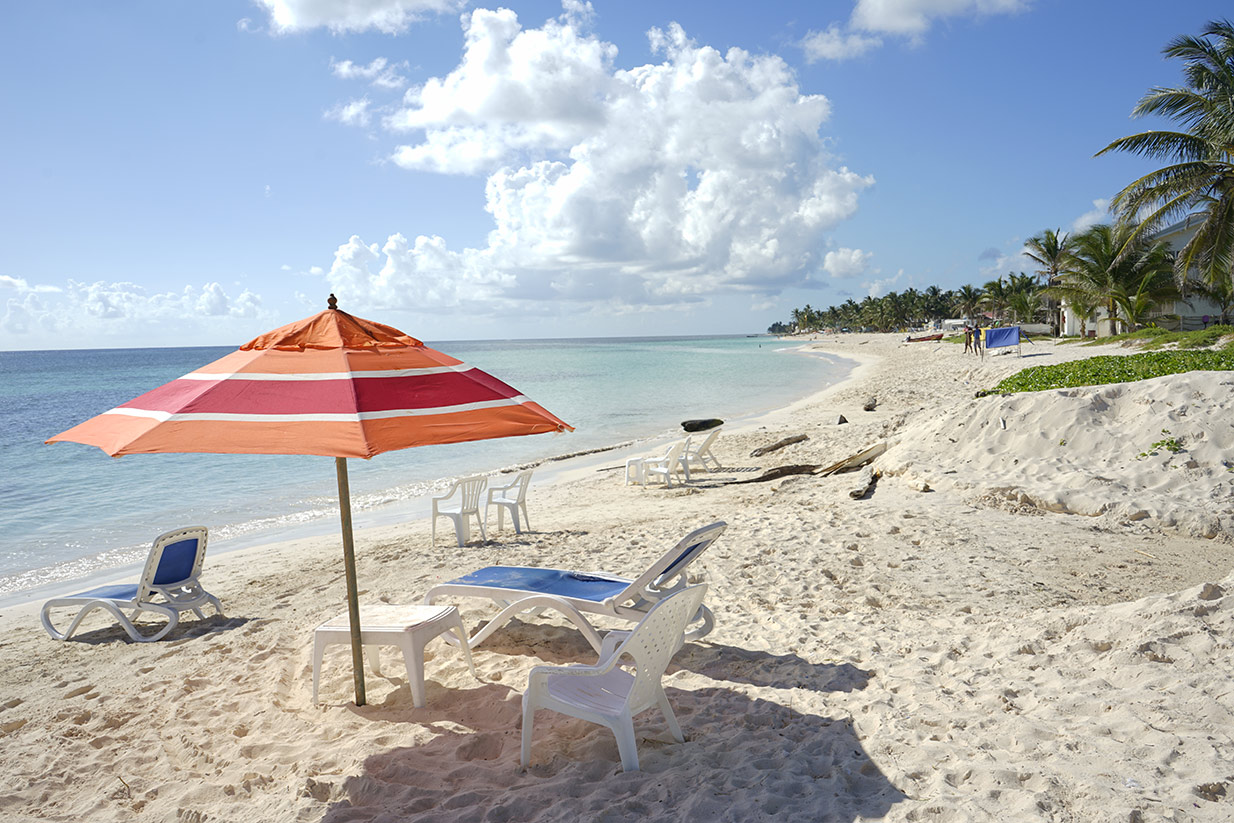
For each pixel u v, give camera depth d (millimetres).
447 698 4297
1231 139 21438
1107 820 2426
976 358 41562
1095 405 9367
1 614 7250
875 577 6195
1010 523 7473
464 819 2994
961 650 4367
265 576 8000
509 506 9406
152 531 11281
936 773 2918
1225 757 2707
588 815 2885
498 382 3891
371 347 3756
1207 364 11531
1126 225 25281
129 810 3309
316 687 4266
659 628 3328
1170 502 7270
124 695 4691
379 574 7660
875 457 11469
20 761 3857
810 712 3732
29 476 16188
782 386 38812
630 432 22000
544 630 5418
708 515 9477
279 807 3162
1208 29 21625
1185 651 3566
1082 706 3305
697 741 3545
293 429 2979
